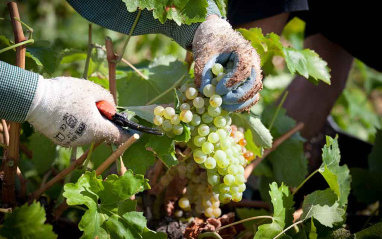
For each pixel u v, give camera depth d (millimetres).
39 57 2016
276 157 2555
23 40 1880
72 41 4555
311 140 3145
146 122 1924
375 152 2740
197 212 2121
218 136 1824
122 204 1763
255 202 2609
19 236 1594
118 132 1773
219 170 1871
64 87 1665
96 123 1698
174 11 1854
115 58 2066
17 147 1857
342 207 2211
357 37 2840
